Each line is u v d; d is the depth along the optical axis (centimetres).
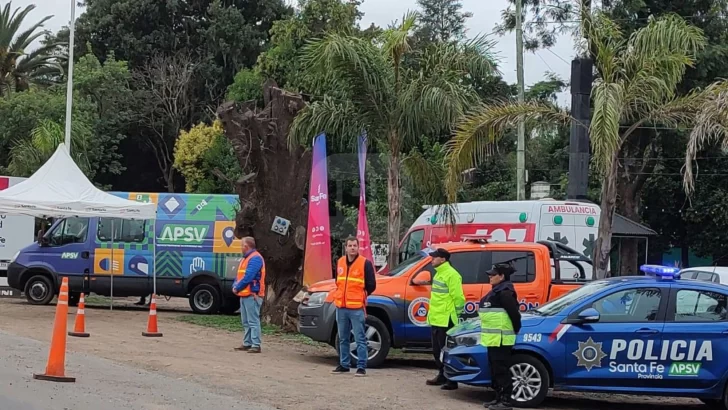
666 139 2984
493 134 1548
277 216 1792
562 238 1803
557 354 1073
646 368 1066
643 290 1092
